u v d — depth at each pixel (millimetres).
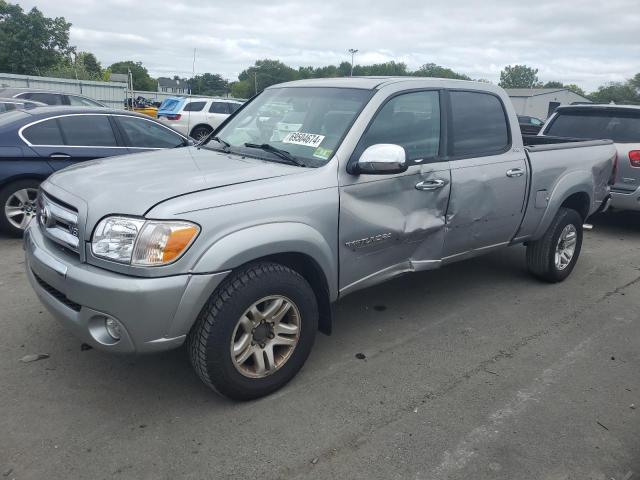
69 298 2775
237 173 3148
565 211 5164
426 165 3807
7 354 3582
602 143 5652
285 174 3186
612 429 3016
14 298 4461
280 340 3164
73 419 2936
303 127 3705
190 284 2678
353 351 3811
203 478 2541
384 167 3258
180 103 18641
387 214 3584
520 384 3457
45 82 27734
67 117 6340
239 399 3102
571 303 4879
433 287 5152
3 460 2598
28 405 3043
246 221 2867
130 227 2643
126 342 2684
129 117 6816
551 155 4891
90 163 3645
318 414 3051
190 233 2676
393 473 2611
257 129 3992
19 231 6172
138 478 2521
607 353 3934
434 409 3143
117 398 3146
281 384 3234
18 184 6043
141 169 3297
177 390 3248
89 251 2742
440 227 3967
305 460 2680
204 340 2836
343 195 3318
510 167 4441
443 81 4156
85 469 2562
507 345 4000
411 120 3832
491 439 2885
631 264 6230
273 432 2881
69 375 3367
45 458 2625
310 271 3318
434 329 4219
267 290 2975
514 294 5047
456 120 4137
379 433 2904
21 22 55469
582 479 2621
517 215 4617
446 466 2672
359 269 3549
